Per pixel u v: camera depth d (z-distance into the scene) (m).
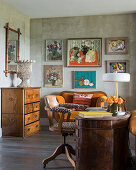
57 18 6.40
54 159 3.44
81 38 6.25
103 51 6.20
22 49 6.07
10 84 5.43
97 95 5.81
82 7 5.55
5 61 5.19
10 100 4.86
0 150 3.89
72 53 6.29
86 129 2.57
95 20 6.23
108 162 2.55
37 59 6.49
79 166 2.61
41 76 6.46
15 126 4.84
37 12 5.95
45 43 6.46
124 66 6.09
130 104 6.05
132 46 6.06
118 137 2.65
